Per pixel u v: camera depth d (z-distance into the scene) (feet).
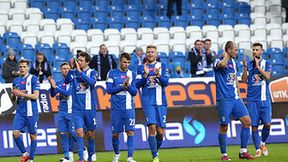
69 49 173.68
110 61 135.85
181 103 130.52
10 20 186.60
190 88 131.34
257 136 105.81
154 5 199.00
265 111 106.22
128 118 99.81
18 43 176.86
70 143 107.96
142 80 96.94
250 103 106.52
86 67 98.73
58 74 162.91
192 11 195.11
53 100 127.54
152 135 97.09
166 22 190.19
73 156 116.98
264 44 177.27
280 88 133.18
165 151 121.08
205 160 101.40
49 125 123.75
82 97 97.71
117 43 175.63
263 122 106.32
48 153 122.93
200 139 127.75
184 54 170.91
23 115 101.19
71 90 100.01
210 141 127.75
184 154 113.60
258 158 101.86
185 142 127.34
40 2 196.24
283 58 172.76
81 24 189.06
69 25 184.65
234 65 98.78
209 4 197.16
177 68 150.71
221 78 98.53
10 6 192.95
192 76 142.92
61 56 170.91
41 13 189.98
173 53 168.96
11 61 140.97
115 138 101.55
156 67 97.50
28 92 100.78
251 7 197.67
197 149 122.83
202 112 128.57
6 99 126.52
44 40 177.68
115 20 191.11
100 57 135.54
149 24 190.39
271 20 192.54
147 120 96.68
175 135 127.54
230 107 98.22
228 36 181.68
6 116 123.13
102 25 189.47
